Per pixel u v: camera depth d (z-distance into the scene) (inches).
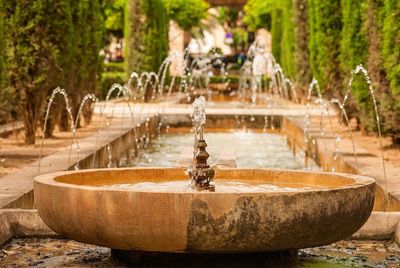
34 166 419.5
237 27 2444.6
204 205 210.1
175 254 229.6
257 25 1894.7
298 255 268.4
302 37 1115.9
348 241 293.7
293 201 214.4
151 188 263.1
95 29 792.9
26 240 290.0
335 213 221.3
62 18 585.3
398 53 495.8
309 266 252.2
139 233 214.5
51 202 228.1
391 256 270.2
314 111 981.2
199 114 281.0
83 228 221.9
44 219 235.6
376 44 561.0
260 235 214.1
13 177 375.2
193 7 1813.5
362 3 599.8
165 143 778.2
